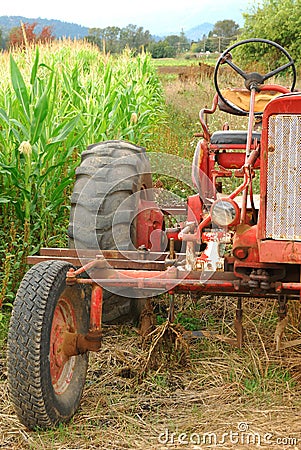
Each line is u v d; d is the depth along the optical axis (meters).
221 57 4.89
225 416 3.67
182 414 3.71
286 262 3.42
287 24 26.77
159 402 3.87
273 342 4.63
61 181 6.10
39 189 5.79
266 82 18.75
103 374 4.26
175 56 70.81
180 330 4.29
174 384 4.10
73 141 6.21
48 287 3.50
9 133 5.97
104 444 3.40
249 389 3.99
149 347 4.39
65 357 3.72
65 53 13.11
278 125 3.40
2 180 5.96
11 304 5.05
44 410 3.40
